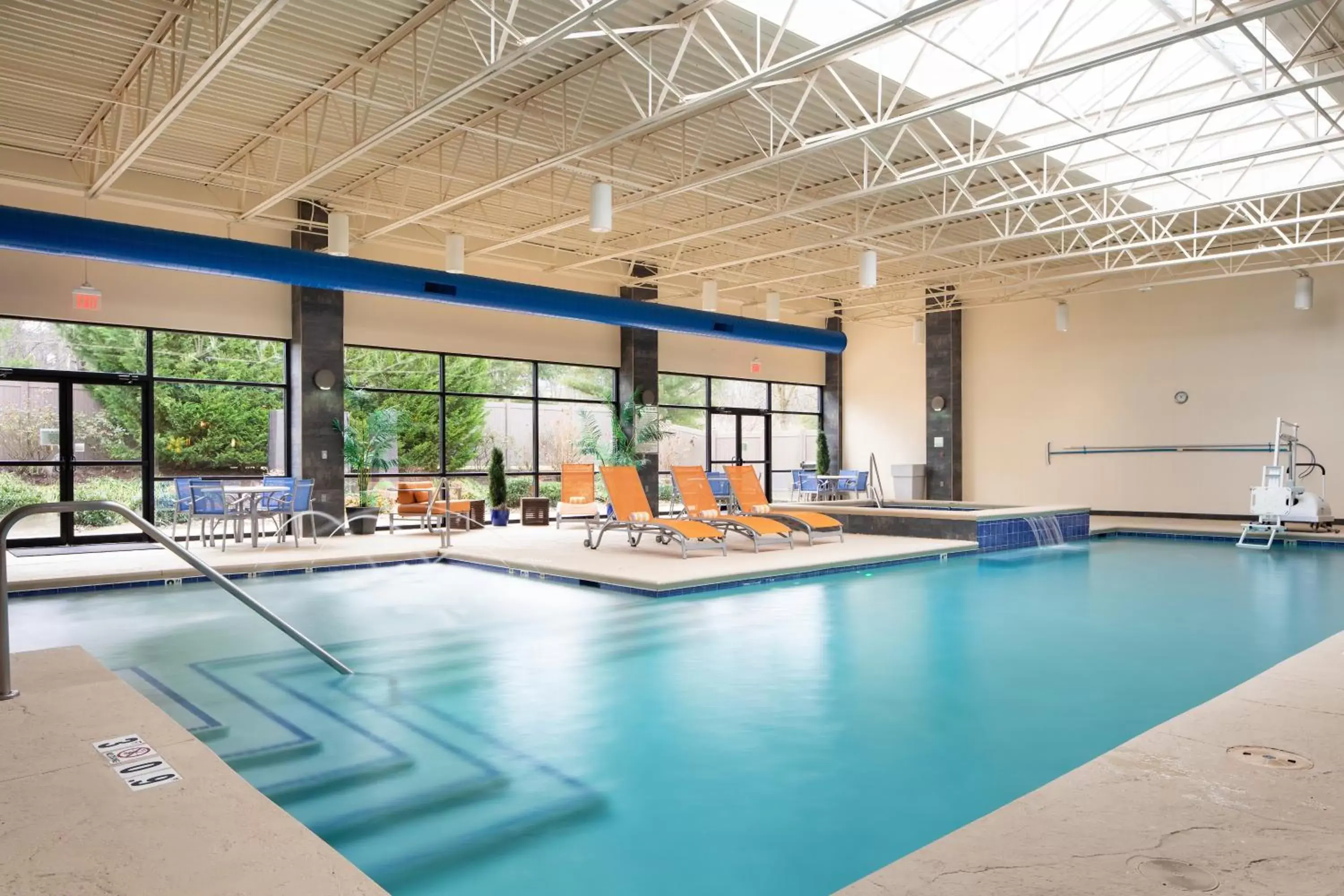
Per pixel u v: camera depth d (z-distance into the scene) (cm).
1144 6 704
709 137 905
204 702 429
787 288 1664
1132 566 963
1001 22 732
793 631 600
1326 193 1123
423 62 735
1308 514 1148
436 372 1357
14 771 261
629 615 660
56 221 829
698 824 287
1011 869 208
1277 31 716
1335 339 1327
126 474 1084
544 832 282
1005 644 556
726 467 1176
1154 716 404
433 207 983
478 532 1281
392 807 302
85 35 684
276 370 1203
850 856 264
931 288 1675
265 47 709
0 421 1004
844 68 748
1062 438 1605
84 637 585
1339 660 431
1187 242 1375
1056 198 940
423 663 508
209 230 1114
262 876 197
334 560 925
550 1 638
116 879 195
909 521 1162
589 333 1531
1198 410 1455
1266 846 220
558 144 921
